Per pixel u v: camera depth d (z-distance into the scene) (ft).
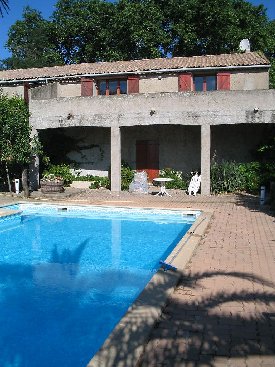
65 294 24.58
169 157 73.05
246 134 68.95
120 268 30.04
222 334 15.79
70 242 38.27
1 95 66.28
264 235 33.81
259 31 119.24
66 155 78.02
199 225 37.22
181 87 70.18
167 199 56.85
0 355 17.19
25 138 59.21
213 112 58.85
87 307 22.43
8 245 37.37
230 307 18.44
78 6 126.82
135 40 111.24
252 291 20.53
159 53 112.98
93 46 122.11
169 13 115.75
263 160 65.57
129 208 49.88
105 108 62.90
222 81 68.80
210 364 13.60
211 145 69.97
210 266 25.02
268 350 14.55
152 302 18.40
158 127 73.20
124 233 41.68
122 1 117.50
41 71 81.92
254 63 68.33
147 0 118.73
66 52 134.92
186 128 71.92
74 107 64.28
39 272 29.14
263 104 57.21
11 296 24.26
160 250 35.24
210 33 114.83
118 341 14.66
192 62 73.82
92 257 33.17
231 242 31.42
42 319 20.86
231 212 45.62
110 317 21.08
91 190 68.80
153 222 47.01
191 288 21.02
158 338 15.44
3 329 19.70
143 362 13.73
